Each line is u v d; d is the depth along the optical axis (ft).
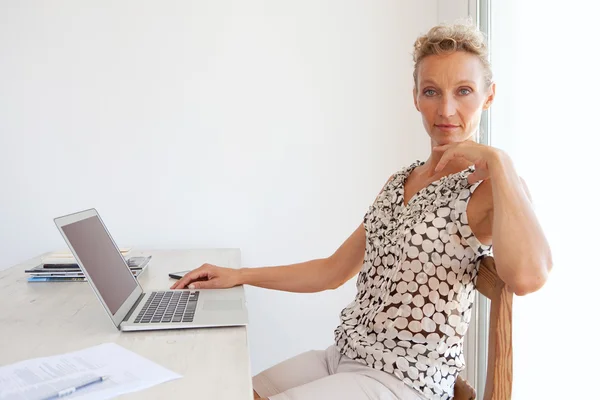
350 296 8.63
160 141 8.10
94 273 3.79
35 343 3.45
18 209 7.91
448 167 3.90
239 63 8.20
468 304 3.63
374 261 4.03
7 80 7.82
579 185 5.50
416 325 3.59
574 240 5.60
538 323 6.10
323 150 8.41
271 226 8.36
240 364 3.07
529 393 6.23
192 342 3.47
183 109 8.13
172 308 4.14
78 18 7.89
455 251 3.54
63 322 3.93
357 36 8.41
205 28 8.13
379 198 4.30
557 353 5.84
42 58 7.86
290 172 8.36
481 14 7.24
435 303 3.57
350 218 8.49
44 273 5.41
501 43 6.81
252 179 8.30
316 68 8.36
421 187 4.04
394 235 3.87
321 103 8.38
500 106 6.83
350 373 3.61
